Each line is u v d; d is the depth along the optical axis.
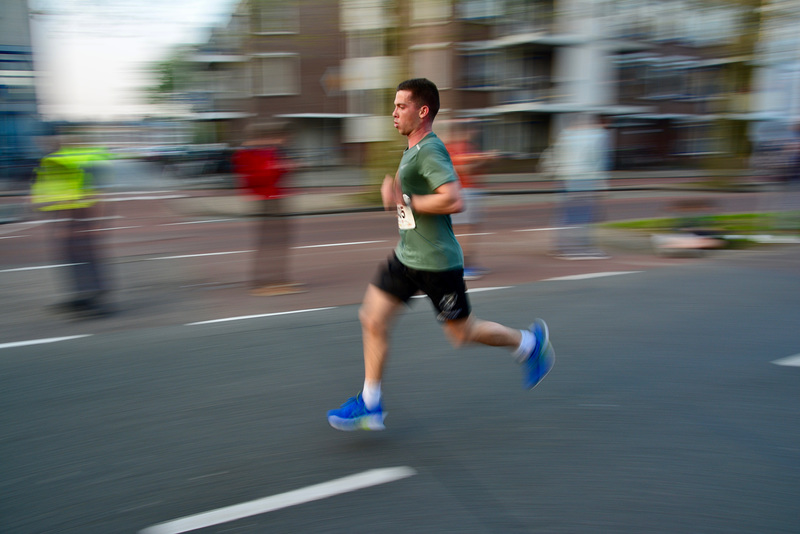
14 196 19.41
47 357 4.83
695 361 4.71
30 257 9.32
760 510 2.79
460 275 3.33
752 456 3.29
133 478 3.09
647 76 32.81
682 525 2.69
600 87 30.77
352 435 3.54
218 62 30.66
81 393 4.14
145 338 5.30
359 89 32.16
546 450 3.35
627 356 4.82
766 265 8.46
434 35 15.90
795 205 15.60
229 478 3.09
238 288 7.23
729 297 6.63
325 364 4.68
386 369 4.56
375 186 16.62
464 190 7.60
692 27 14.31
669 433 3.55
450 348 5.00
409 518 2.74
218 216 14.86
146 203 17.88
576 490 2.96
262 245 7.06
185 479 3.08
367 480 3.06
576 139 8.75
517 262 8.77
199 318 5.93
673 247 9.30
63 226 6.06
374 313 3.38
